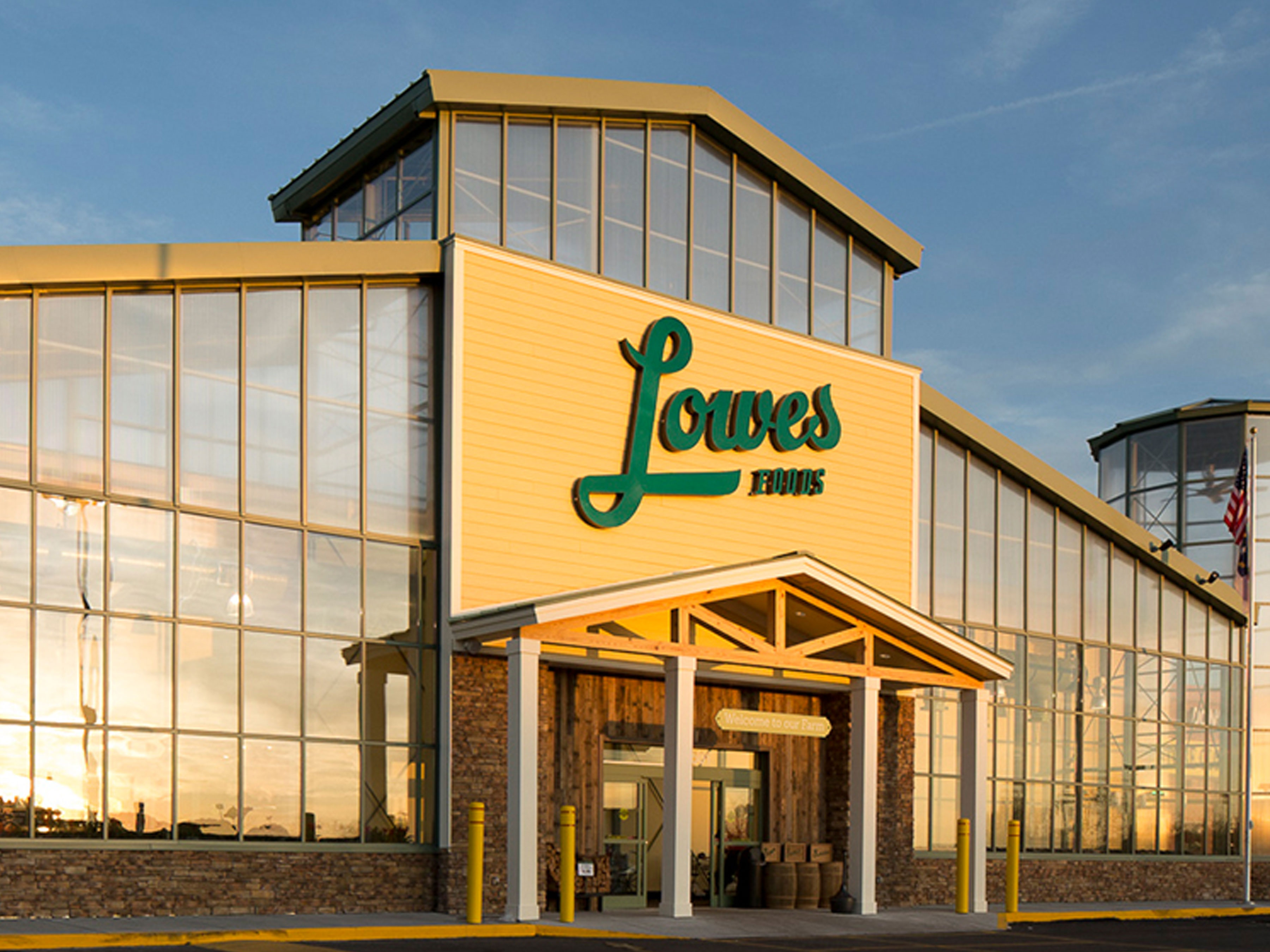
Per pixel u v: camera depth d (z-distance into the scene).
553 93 23.00
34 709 17.47
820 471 25.33
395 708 20.53
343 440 20.67
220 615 19.16
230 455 19.61
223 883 18.59
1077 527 31.00
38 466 17.97
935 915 23.06
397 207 23.28
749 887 24.19
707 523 23.77
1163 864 31.41
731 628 21.23
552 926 18.31
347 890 19.61
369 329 21.17
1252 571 30.30
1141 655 31.91
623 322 23.22
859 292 27.28
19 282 17.98
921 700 27.27
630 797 23.33
